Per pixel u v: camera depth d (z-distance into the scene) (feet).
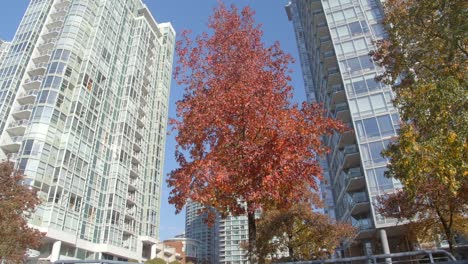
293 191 34.91
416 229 71.46
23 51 177.99
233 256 365.20
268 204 34.78
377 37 149.69
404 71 49.55
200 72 41.78
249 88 35.86
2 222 68.69
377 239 128.36
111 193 171.73
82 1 189.26
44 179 136.87
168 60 273.33
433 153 34.65
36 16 192.34
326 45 183.73
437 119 35.19
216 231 397.60
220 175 31.40
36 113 148.05
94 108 175.42
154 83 245.86
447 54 40.47
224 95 35.76
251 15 46.16
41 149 140.05
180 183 35.42
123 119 194.59
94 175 165.17
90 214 156.87
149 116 229.04
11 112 161.68
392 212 70.79
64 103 157.79
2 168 78.43
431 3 41.34
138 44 227.20
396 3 49.32
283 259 85.10
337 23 160.66
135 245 186.50
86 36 183.42
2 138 153.28
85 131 164.55
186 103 39.50
